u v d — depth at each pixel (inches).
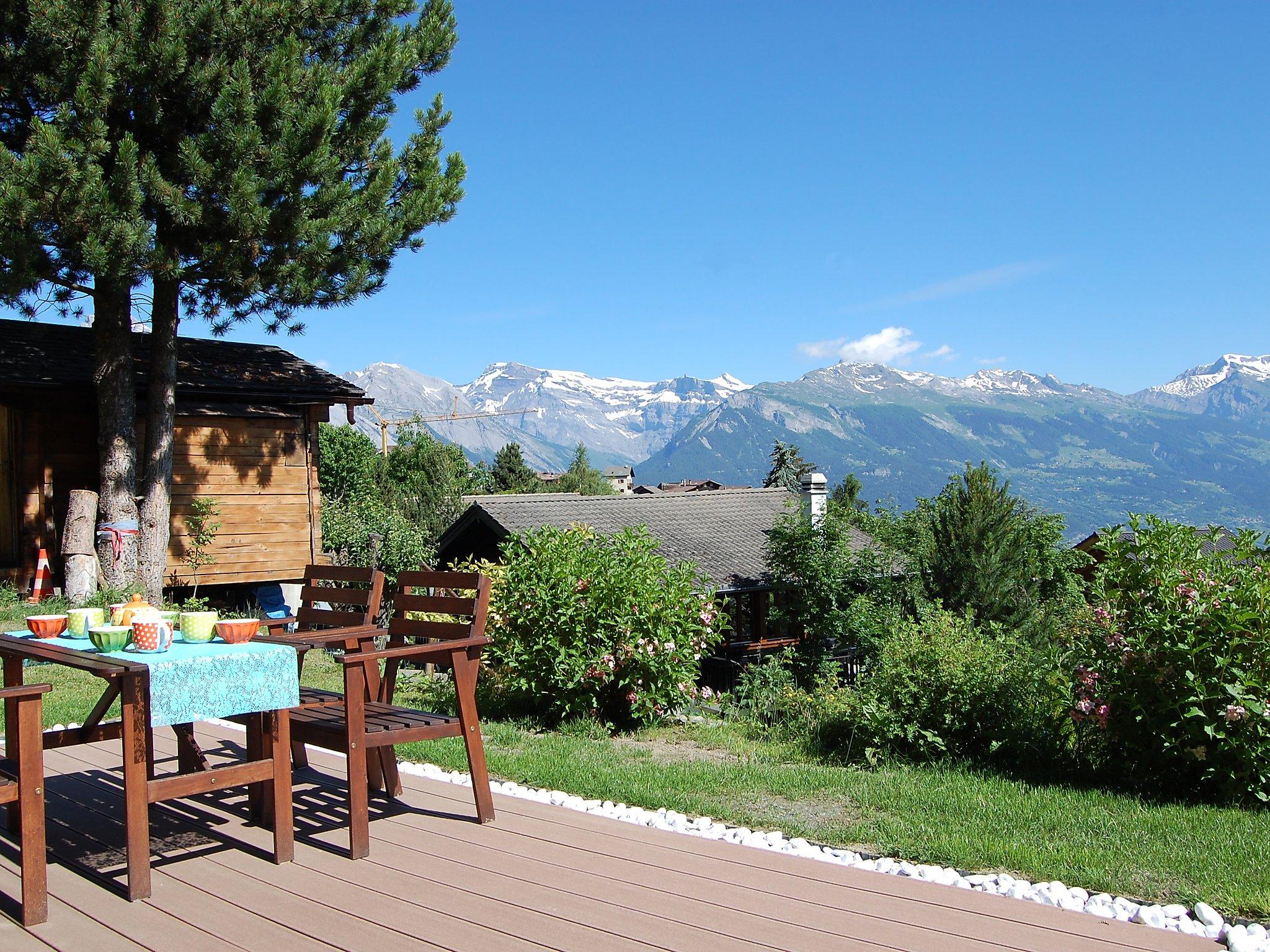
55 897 153.6
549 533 373.7
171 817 198.8
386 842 182.5
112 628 163.5
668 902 150.9
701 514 889.5
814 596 718.5
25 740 143.0
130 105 430.0
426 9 537.3
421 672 472.7
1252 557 281.0
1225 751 254.5
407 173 530.0
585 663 341.7
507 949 132.2
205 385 582.6
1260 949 134.0
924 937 136.9
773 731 358.3
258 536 613.9
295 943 134.5
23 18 413.1
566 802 228.7
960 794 250.8
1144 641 270.2
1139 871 182.1
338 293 492.7
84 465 564.4
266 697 163.6
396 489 1419.8
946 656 315.0
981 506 740.0
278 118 441.7
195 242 445.1
